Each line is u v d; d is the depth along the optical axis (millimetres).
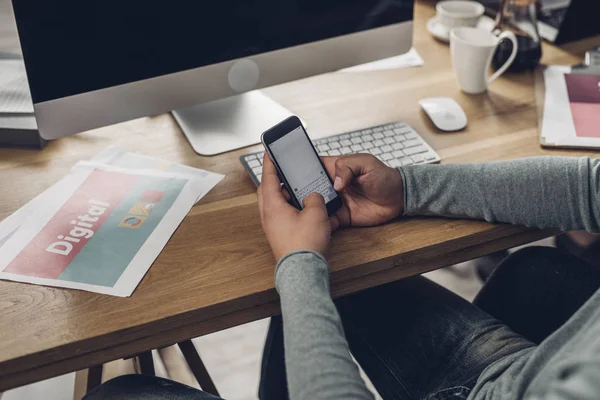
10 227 876
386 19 1156
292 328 673
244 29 1041
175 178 983
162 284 804
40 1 872
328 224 793
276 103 1175
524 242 951
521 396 657
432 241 876
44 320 751
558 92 1191
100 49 943
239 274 822
